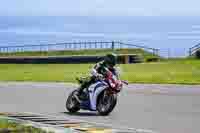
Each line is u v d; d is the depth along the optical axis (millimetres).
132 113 27781
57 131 20453
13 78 56812
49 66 78875
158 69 66250
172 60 86625
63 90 42250
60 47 110750
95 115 27125
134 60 83938
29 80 53750
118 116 26594
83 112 28547
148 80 50875
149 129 22219
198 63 75000
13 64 87188
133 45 102250
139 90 41062
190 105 31312
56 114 27562
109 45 105250
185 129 22266
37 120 24453
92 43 106875
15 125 20906
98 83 27125
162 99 34688
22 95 38281
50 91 41406
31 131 19531
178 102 32938
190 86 44406
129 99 34812
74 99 28203
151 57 89875
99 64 27250
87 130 21422
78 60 85312
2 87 45312
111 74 26781
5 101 34250
